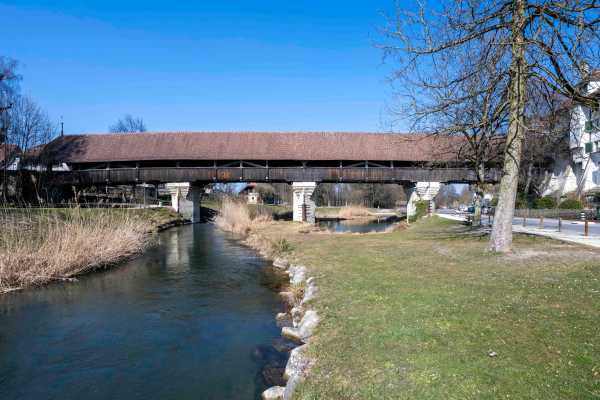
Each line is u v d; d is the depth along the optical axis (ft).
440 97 32.27
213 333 23.79
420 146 105.40
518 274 24.16
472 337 14.93
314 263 35.53
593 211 72.54
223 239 72.38
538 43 25.88
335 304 21.58
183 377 18.29
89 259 42.06
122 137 110.42
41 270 36.70
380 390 12.23
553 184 98.73
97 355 20.88
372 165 105.60
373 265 31.17
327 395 12.85
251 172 104.12
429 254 34.88
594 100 27.35
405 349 14.56
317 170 104.32
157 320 26.35
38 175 98.89
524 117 34.42
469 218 72.02
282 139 109.09
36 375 18.74
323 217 149.18
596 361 12.47
